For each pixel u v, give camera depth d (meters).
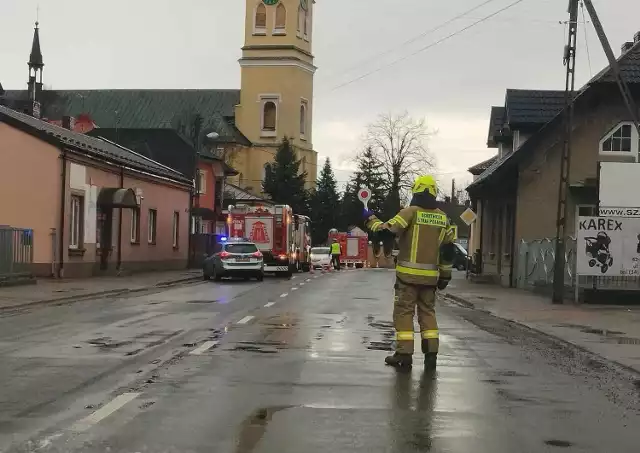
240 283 29.59
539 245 24.83
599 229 20.22
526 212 27.83
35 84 78.19
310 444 5.96
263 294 22.83
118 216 32.47
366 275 38.59
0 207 26.77
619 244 20.19
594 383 8.97
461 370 9.53
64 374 8.83
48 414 6.84
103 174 30.64
